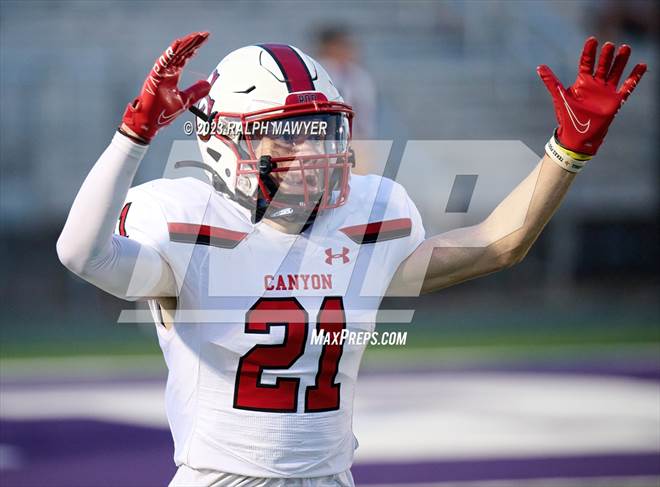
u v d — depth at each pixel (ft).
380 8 121.90
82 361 71.97
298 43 117.39
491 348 77.66
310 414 22.39
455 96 115.55
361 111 74.90
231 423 22.17
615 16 120.88
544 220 23.62
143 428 51.80
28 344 79.46
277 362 22.16
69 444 48.70
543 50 120.06
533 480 42.34
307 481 22.49
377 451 47.24
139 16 115.55
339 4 120.88
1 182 100.83
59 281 96.63
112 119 104.37
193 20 116.78
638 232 107.14
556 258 102.68
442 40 120.88
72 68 107.65
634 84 22.70
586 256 105.40
